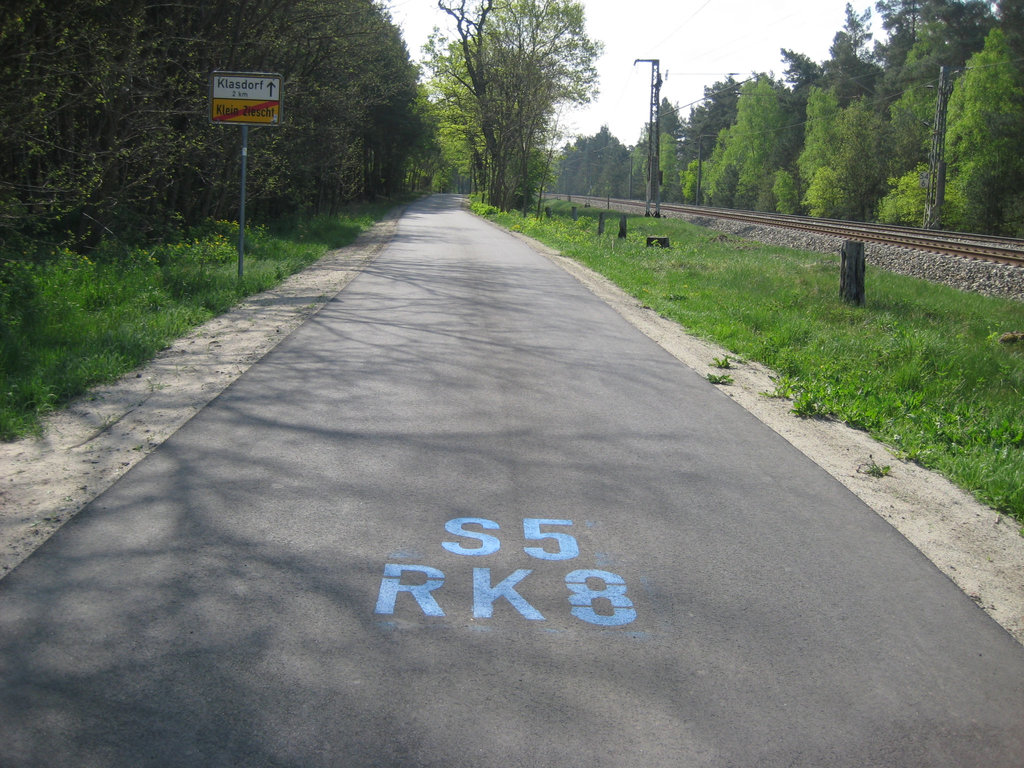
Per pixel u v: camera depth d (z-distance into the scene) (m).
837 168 71.31
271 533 4.57
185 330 10.02
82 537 4.43
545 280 17.22
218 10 18.06
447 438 6.35
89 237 15.18
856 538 4.91
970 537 5.06
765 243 34.16
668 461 6.12
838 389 8.66
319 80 26.08
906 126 66.19
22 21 10.66
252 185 22.06
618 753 2.92
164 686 3.19
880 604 4.11
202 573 4.09
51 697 3.10
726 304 14.84
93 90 13.03
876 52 85.44
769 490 5.64
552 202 93.44
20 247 12.66
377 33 25.67
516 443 6.32
